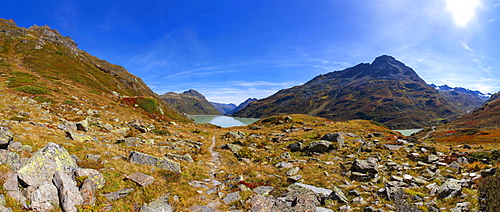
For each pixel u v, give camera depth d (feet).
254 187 62.08
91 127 114.73
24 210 32.30
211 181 65.21
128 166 57.98
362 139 142.61
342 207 45.91
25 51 346.13
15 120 83.05
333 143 122.01
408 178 63.98
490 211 36.47
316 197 51.65
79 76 328.90
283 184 64.75
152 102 312.09
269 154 116.16
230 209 46.65
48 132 73.31
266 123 280.10
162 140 125.18
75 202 36.65
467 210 39.22
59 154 43.34
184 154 94.17
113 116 180.45
